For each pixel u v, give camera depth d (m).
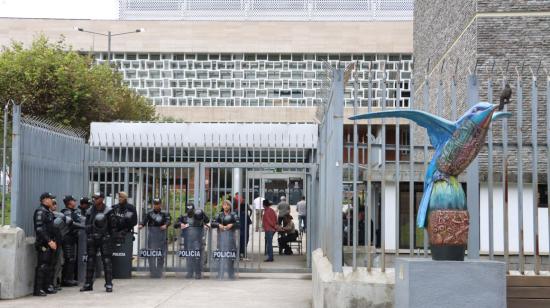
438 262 6.61
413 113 7.12
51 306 10.77
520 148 7.81
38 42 28.45
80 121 25.33
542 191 15.51
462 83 16.84
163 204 16.48
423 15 27.39
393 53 57.16
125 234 14.60
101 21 57.81
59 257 12.74
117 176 16.28
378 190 15.73
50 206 12.05
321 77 11.07
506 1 18.81
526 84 17.27
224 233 14.69
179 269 15.05
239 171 15.56
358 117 7.20
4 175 11.80
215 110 54.66
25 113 24.62
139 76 56.66
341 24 57.62
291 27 57.69
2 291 11.41
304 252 20.86
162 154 16.77
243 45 57.25
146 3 60.94
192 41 57.19
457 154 6.87
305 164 15.33
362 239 14.27
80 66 25.66
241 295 12.10
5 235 11.50
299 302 11.27
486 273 6.59
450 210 6.81
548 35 18.61
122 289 12.88
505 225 7.74
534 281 7.52
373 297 7.60
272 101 55.97
